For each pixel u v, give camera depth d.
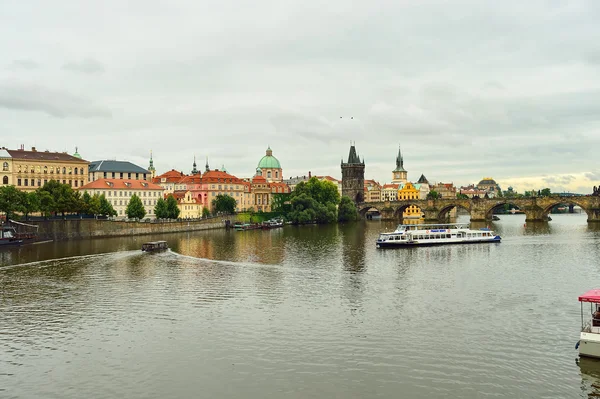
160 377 58.00
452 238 180.12
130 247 171.25
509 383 55.06
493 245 172.25
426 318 77.62
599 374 56.75
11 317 81.06
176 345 67.50
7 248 167.38
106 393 54.53
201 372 59.06
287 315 80.25
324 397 52.91
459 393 53.16
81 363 62.12
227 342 68.25
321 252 157.12
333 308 84.19
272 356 63.22
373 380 56.28
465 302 87.12
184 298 92.31
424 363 60.38
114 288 101.25
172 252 157.00
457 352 63.47
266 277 112.06
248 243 186.62
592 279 106.44
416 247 169.25
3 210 181.62
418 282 105.31
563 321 75.25
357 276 112.94
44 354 65.12
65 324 77.19
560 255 143.62
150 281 108.00
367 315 79.62
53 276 114.25
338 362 61.06
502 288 98.25
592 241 179.88
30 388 55.81
